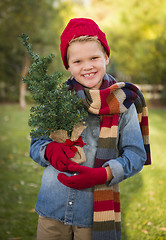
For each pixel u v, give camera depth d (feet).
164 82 62.03
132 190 13.29
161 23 48.98
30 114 4.22
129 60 56.80
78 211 4.58
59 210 4.63
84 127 4.59
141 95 4.92
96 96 4.50
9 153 19.90
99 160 4.55
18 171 16.19
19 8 38.29
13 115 42.34
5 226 10.23
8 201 12.26
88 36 4.56
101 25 55.01
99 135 4.65
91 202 4.59
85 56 4.60
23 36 4.46
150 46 49.85
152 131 29.17
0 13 38.47
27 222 10.55
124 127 4.71
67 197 4.60
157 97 63.26
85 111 4.58
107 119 4.67
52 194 4.69
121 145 4.78
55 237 4.73
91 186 4.26
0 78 60.08
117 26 54.29
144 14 52.29
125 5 53.88
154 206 11.76
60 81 4.31
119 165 4.31
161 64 51.19
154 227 10.21
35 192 13.25
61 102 4.18
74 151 4.43
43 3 41.86
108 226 4.42
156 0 50.88
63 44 4.77
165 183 14.23
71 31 4.62
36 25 40.50
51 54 4.37
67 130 4.46
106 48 4.81
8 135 26.63
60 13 44.62
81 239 4.61
